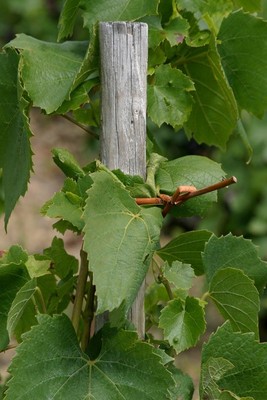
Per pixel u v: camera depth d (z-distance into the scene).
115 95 1.99
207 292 2.03
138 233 1.91
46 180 7.30
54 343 1.93
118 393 1.92
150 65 2.05
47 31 8.20
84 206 1.91
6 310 2.02
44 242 6.24
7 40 8.26
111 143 2.00
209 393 1.96
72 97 2.00
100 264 1.87
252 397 1.96
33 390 1.90
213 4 2.09
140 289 2.02
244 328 2.02
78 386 1.93
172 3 2.06
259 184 5.21
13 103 2.03
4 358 4.57
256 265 2.01
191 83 2.04
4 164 2.09
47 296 2.12
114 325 1.93
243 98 2.15
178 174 2.04
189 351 4.82
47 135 8.01
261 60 2.11
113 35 1.97
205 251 2.00
